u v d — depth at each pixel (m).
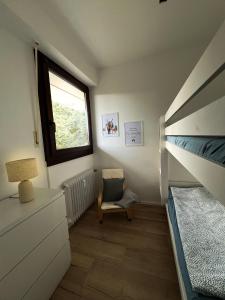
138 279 1.41
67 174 2.27
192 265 1.06
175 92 2.43
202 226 1.48
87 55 2.34
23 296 1.03
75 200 2.27
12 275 0.97
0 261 0.90
